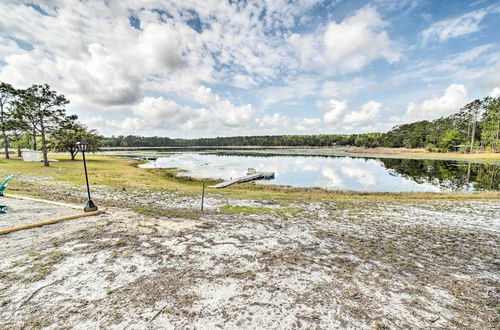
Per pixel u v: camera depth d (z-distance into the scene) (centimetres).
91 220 755
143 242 596
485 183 2534
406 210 1181
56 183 1597
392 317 354
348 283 450
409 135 9681
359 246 664
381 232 818
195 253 548
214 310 347
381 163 4816
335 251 616
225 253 559
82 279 413
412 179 2850
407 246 686
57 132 2988
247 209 1126
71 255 502
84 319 315
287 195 1683
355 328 324
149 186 1833
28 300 350
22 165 2614
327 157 6500
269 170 3725
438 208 1232
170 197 1388
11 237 587
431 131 8856
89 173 2392
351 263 545
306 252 596
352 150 9581
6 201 962
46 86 2770
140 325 309
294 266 509
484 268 554
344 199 1507
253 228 787
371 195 1845
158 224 755
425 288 449
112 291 381
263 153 8388
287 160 5572
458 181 2680
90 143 4166
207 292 393
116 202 1109
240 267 490
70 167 2786
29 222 699
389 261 570
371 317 351
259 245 626
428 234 810
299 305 371
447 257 614
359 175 3216
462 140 7494
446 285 464
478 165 4253
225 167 4050
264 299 382
